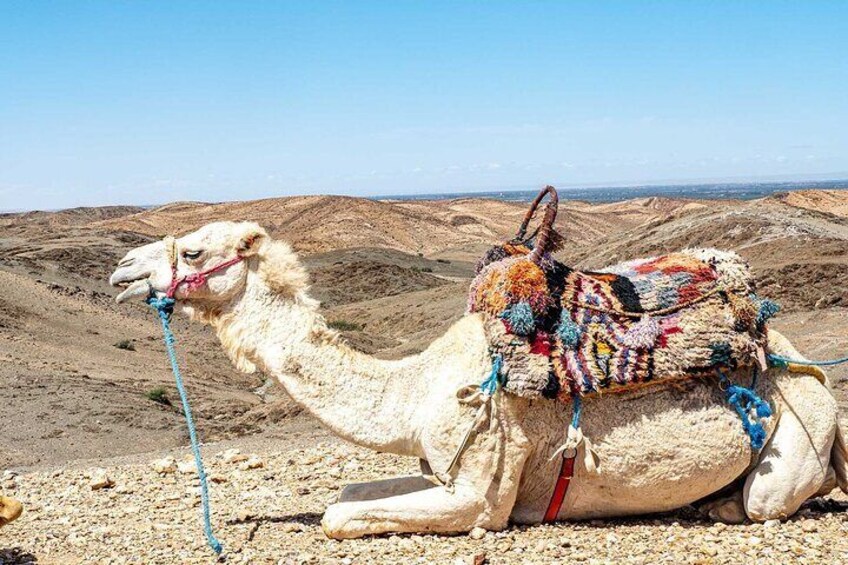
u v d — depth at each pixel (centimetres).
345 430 652
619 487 638
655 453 627
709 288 651
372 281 8706
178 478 966
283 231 16850
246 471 970
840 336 2178
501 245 710
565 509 659
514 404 632
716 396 636
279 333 663
